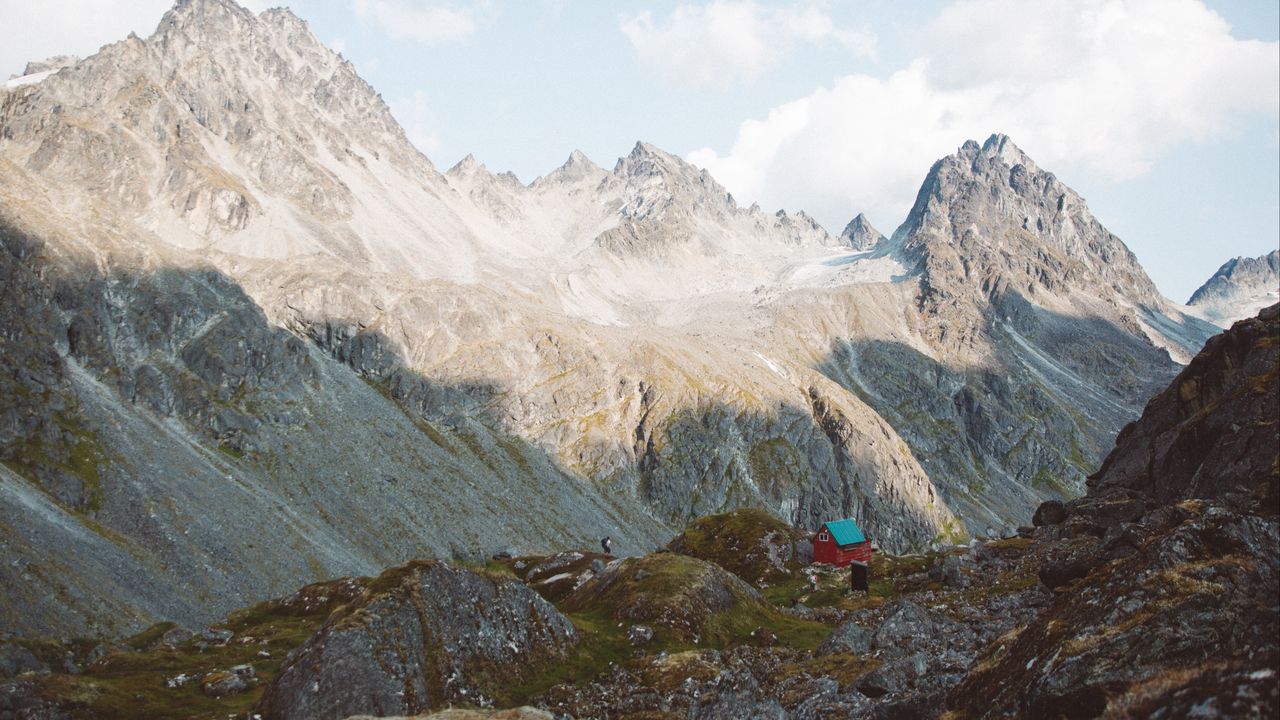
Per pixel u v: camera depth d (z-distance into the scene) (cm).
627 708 5788
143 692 7088
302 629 10069
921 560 11706
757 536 13900
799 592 11231
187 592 15125
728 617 8488
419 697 5512
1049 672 2975
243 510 18912
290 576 17388
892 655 6078
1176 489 9400
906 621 6569
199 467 19862
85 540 14462
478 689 5912
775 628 8569
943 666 4916
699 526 14938
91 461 17450
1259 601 2934
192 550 16388
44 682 6850
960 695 3588
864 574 10625
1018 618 6538
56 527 14200
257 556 17412
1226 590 2973
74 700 6612
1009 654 3553
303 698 5316
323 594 11388
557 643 6956
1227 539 3372
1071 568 6838
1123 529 6612
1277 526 3412
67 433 17712
